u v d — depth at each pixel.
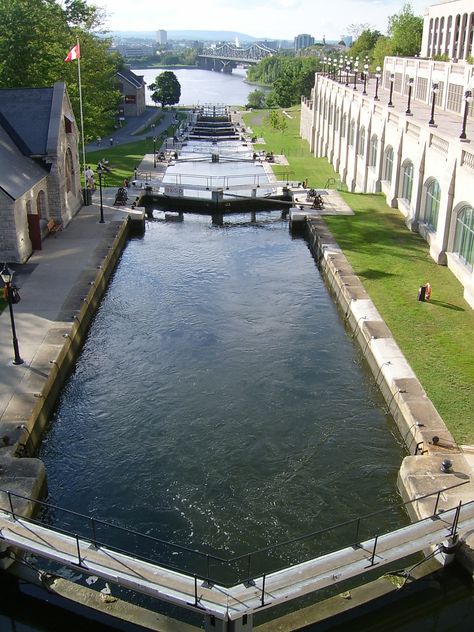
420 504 19.12
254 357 31.17
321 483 22.30
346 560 16.53
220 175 75.88
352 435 25.02
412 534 17.31
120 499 21.59
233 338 33.22
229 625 15.33
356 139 66.44
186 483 22.33
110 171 70.50
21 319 31.44
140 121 126.88
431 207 44.75
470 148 35.25
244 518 20.66
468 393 25.14
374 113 60.22
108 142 98.25
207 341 32.81
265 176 74.81
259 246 50.12
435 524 17.69
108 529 20.19
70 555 16.69
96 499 21.61
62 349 28.58
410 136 49.53
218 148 100.38
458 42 86.62
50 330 30.30
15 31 57.72
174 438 24.80
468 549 17.61
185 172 78.12
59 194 45.69
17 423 23.08
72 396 27.70
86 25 78.06
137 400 27.41
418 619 16.98
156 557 19.09
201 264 45.19
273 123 118.56
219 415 26.27
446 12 92.00
